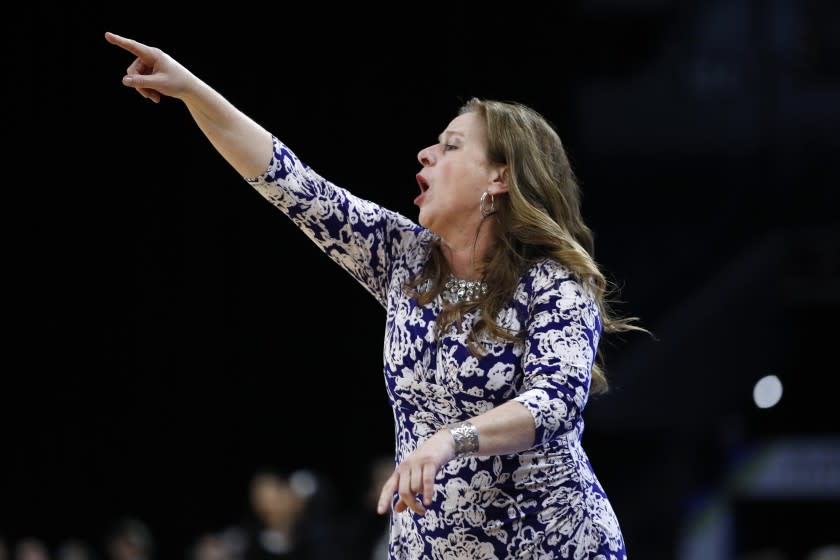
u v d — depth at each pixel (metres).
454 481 6.12
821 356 30.12
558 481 6.19
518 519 6.12
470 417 6.21
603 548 6.24
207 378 30.59
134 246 29.41
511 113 6.63
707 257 29.89
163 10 26.72
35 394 30.12
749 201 29.67
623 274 30.00
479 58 27.28
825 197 29.30
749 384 29.78
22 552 26.38
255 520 20.41
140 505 30.78
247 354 30.56
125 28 26.66
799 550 31.45
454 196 6.46
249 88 27.09
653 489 30.19
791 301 29.64
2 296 29.41
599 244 30.03
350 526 20.22
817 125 29.08
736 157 29.44
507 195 6.48
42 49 26.89
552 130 6.75
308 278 30.41
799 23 28.97
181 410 30.67
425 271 6.56
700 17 29.00
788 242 29.59
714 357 29.81
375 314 30.64
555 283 6.16
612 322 6.77
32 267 29.25
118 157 28.56
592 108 28.78
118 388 30.38
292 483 20.39
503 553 6.12
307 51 27.09
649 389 29.73
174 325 30.22
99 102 27.78
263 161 6.51
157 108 28.30
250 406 30.86
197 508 30.89
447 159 6.55
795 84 29.14
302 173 6.65
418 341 6.30
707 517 30.67
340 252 6.77
